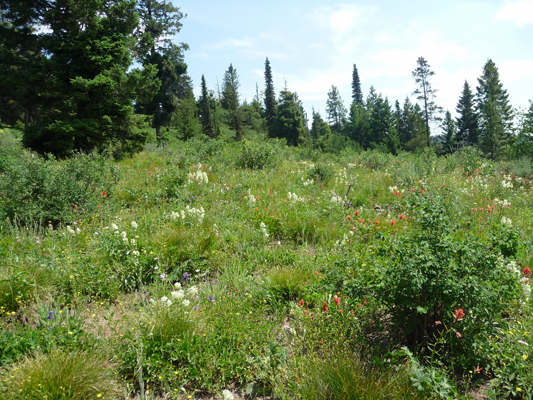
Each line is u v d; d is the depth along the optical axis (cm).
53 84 1667
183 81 6506
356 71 8775
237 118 5744
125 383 285
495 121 4334
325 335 314
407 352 258
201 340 321
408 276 295
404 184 1112
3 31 1922
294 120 5859
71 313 374
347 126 7281
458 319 270
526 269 363
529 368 267
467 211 743
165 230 596
